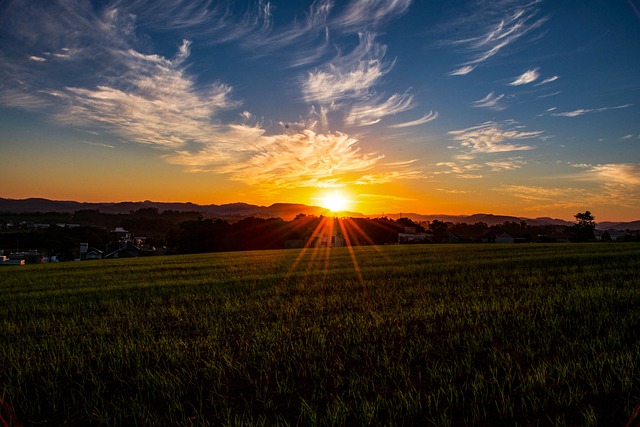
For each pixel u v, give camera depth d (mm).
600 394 6562
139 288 20188
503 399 6465
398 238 98438
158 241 125000
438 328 10453
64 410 7004
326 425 6156
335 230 96875
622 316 10383
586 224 101438
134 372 8258
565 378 7062
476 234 137000
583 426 5766
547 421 5973
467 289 16281
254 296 16547
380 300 14703
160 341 9977
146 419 6469
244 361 8625
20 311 15391
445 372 7719
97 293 18969
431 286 17422
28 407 7043
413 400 6527
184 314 13633
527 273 20453
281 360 8625
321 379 7680
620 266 21797
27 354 9586
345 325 11016
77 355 9344
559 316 10758
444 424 5957
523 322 10461
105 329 11766
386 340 9570
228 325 11789
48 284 24125
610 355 7840
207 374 7918
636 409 6008
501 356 8094
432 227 114688
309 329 10547
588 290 14039
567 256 28938
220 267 31859
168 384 7492
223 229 90812
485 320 10859
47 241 93312
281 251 61531
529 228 142125
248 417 6531
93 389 7676
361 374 7797
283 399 7078
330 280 20641
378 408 6473
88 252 86625
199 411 6703
